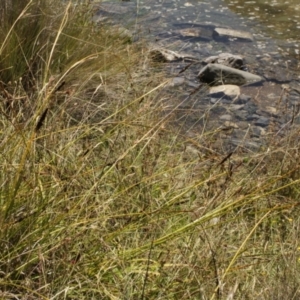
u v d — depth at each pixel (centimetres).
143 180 336
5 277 275
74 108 399
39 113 320
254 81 545
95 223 315
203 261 314
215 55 592
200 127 460
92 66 455
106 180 349
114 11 633
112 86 448
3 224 287
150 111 410
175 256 316
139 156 371
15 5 441
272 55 599
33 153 321
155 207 340
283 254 318
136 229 320
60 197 312
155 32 614
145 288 296
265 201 371
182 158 395
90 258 304
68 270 290
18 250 292
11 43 426
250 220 367
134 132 384
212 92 517
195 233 330
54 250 294
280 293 292
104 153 371
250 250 340
